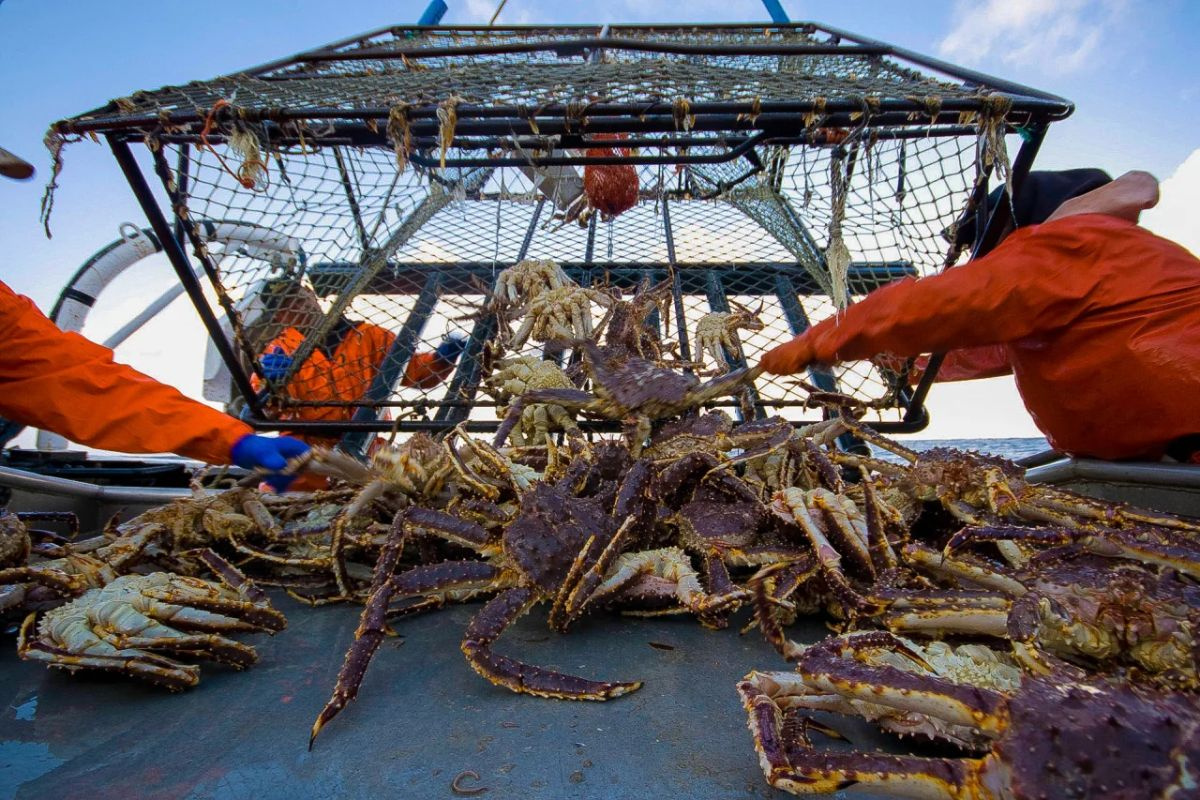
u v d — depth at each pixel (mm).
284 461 2291
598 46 3404
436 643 2479
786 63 4215
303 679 2195
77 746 1775
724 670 2166
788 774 1357
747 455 3041
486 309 4934
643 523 2707
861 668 1420
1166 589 1585
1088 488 3166
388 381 5086
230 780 1613
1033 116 2811
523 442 4141
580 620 2639
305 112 2791
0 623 2605
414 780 1604
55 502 3957
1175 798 1060
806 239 5098
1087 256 2770
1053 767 1128
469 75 3547
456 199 6090
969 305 2760
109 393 2240
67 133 2891
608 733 1794
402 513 2533
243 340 4059
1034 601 1649
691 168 6562
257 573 3371
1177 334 2680
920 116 2799
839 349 2920
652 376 3326
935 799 1233
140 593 2309
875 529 2359
